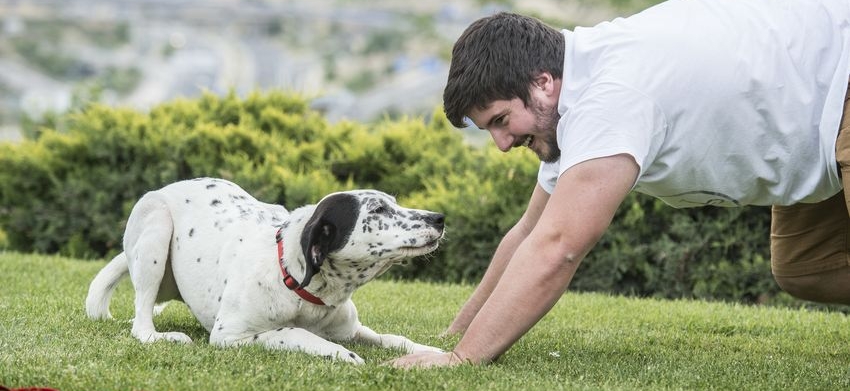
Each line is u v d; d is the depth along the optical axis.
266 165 11.71
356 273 5.95
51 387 4.74
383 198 5.89
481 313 5.36
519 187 10.94
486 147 11.95
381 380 4.95
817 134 5.15
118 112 12.72
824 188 5.30
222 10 113.12
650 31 5.12
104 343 5.80
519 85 5.21
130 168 12.32
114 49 107.81
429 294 9.23
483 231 10.89
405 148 12.27
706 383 5.34
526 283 5.19
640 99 4.96
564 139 5.12
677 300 9.53
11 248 12.77
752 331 7.71
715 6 5.24
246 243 6.25
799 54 5.11
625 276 10.71
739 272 10.19
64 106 15.83
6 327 6.24
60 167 12.55
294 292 5.95
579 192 5.01
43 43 103.00
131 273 6.80
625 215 10.62
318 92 13.56
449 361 5.31
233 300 6.01
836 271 6.52
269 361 5.37
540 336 7.00
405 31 63.34
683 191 5.40
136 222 6.76
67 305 7.44
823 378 5.62
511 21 5.30
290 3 107.88
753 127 5.10
